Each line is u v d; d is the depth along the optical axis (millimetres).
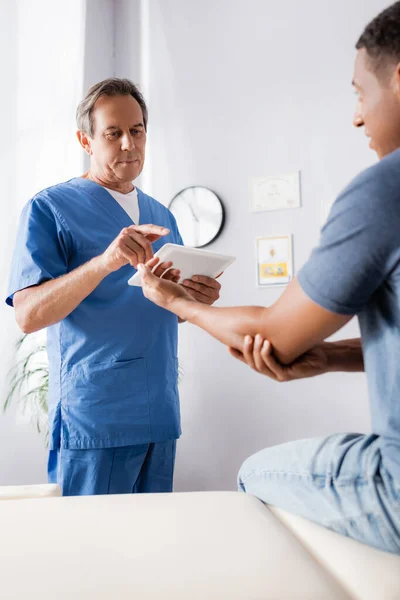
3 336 2416
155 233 1395
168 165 3127
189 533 792
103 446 1591
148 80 3197
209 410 2945
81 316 1639
